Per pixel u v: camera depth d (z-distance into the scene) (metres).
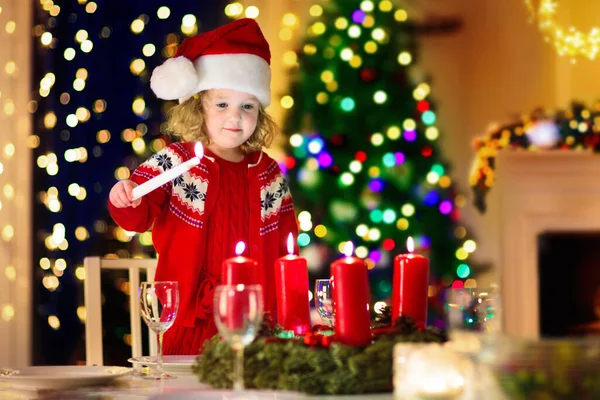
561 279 4.97
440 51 5.13
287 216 2.50
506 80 5.12
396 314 1.61
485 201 4.97
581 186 4.94
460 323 1.58
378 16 4.48
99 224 4.04
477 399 1.19
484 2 5.14
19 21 3.95
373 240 4.43
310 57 4.44
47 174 3.98
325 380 1.35
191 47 2.39
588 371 1.13
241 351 1.29
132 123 4.11
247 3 4.80
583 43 5.05
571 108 4.85
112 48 4.10
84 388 1.51
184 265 2.29
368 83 4.44
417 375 1.17
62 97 3.99
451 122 5.13
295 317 1.62
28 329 3.91
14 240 3.93
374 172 4.44
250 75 2.37
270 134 2.55
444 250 4.60
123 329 3.98
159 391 1.46
